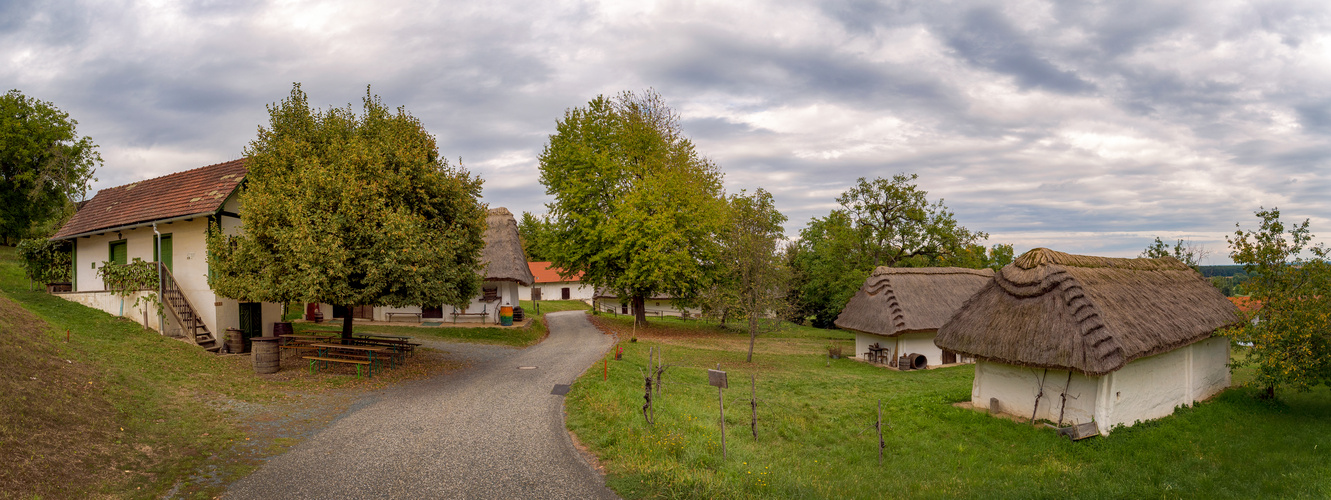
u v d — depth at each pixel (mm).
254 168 19734
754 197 30156
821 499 9266
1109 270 17078
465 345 25109
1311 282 15906
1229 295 21875
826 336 40375
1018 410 15875
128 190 25344
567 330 33656
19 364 11898
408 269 16344
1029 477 11258
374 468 10031
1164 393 16312
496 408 14117
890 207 46406
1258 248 16891
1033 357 14812
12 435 9062
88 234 23797
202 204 20625
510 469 10008
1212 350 19094
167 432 11188
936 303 27609
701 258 34906
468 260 19938
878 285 28062
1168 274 19375
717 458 10477
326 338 21234
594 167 33500
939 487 10570
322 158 19406
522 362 21156
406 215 17047
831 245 47781
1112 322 14359
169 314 20250
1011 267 16766
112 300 20344
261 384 15797
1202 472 11539
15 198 37469
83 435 10062
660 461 10047
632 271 30812
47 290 22891
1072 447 13258
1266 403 17453
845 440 13859
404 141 19312
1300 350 15352
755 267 26844
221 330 20859
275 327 23344
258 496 8805
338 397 15023
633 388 16750
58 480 8414
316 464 10195
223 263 18094
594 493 9000
